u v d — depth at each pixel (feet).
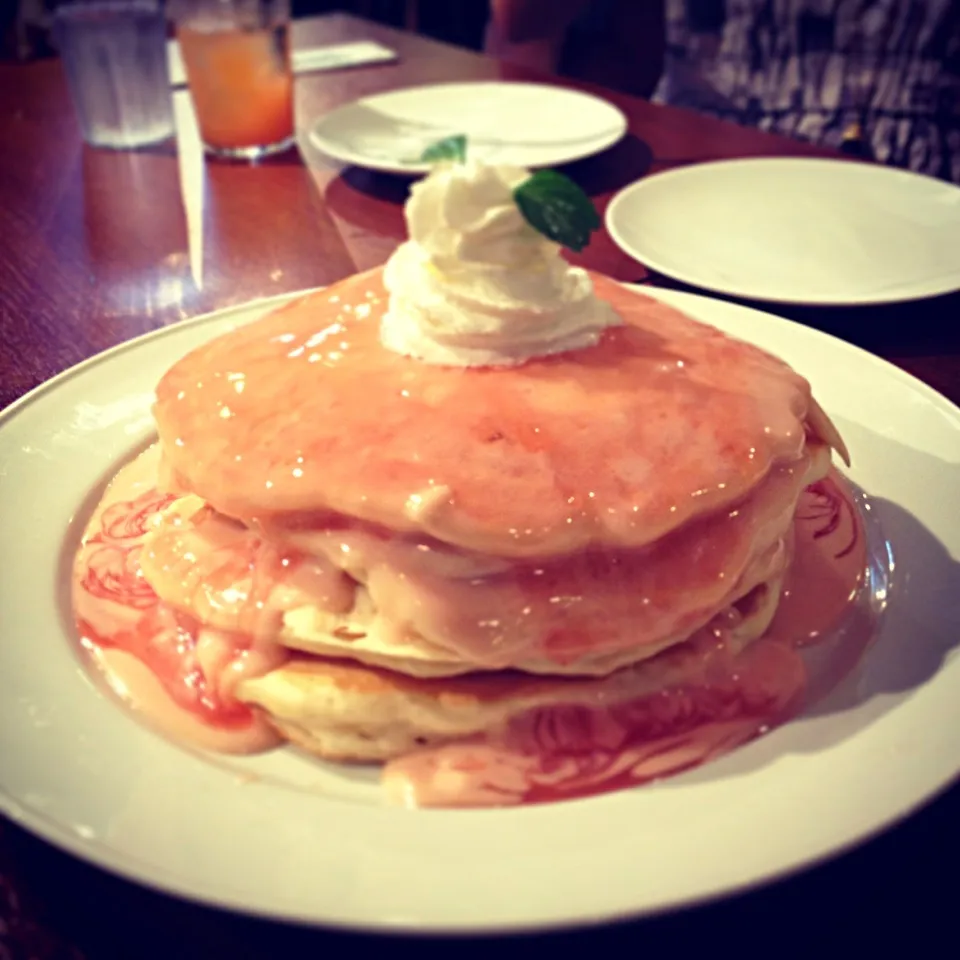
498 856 0.64
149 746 0.75
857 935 0.66
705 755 0.79
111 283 1.65
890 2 3.16
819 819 0.66
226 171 2.18
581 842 0.65
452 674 0.82
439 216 1.00
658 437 0.85
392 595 0.82
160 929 0.67
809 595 0.94
